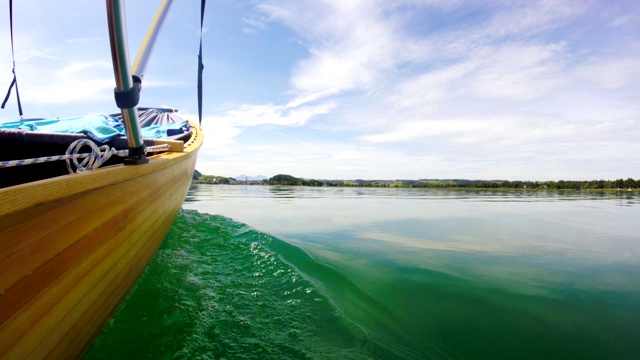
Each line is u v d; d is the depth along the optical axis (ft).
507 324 8.23
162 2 6.47
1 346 3.28
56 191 3.76
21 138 6.27
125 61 4.66
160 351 6.88
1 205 2.86
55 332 4.49
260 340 7.50
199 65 10.70
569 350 7.06
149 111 21.99
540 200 44.96
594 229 21.11
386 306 9.30
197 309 8.86
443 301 9.62
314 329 8.04
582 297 9.81
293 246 15.24
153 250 10.84
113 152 6.19
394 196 54.34
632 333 7.72
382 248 15.72
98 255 5.36
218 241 16.29
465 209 32.73
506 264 13.10
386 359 6.84
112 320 7.86
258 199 44.39
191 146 15.14
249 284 10.78
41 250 3.71
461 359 6.85
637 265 13.01
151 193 8.16
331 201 42.16
